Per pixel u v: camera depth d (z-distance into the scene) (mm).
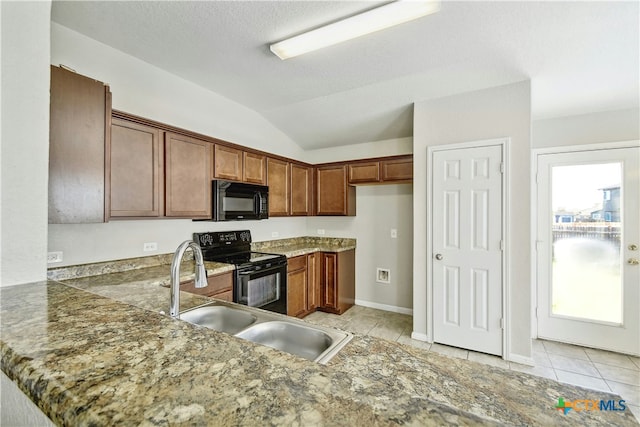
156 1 1673
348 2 1671
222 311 1379
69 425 391
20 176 1027
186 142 2398
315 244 4223
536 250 3115
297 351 1130
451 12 1724
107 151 1778
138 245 2354
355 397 435
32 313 753
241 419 376
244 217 2924
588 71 2307
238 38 2029
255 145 3510
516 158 2463
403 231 3766
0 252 985
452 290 2719
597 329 2850
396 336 3021
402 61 2307
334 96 3039
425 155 2855
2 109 981
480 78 2473
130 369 490
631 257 2746
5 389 726
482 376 731
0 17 973
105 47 2115
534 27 1836
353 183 3801
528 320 2416
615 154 2834
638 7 1632
